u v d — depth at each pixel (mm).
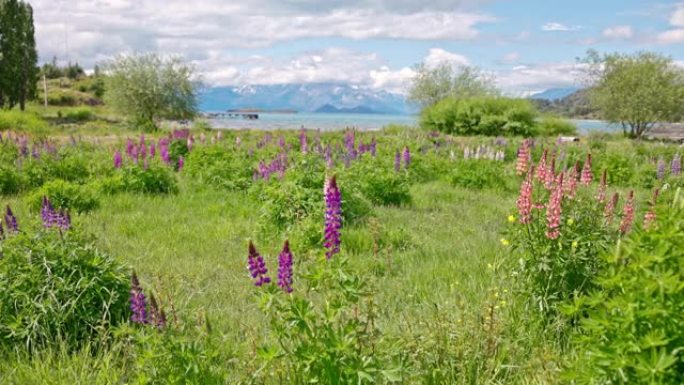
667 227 3652
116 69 47312
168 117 49688
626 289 3439
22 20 59000
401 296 6270
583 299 4105
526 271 5500
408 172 14898
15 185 13477
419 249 8469
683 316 3125
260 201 11781
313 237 8258
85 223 9820
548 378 4020
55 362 4723
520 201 5527
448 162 17250
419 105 56375
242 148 18328
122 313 5492
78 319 5164
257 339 4641
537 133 41906
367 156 14711
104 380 4328
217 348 4305
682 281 3256
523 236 5633
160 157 17031
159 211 11250
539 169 5977
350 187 10719
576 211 5824
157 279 6250
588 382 3400
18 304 5148
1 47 58094
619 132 47125
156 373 3928
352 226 9758
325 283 4004
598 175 17375
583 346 3773
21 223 8562
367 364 3531
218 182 14430
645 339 3109
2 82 57844
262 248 8539
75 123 50031
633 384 3184
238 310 5969
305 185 10844
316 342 3635
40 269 5367
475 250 8250
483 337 4586
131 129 43656
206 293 6480
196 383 3822
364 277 5629
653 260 3432
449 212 11594
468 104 42688
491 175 15453
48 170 14547
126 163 14070
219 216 10938
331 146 17969
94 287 5352
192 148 18312
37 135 29625
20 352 4836
